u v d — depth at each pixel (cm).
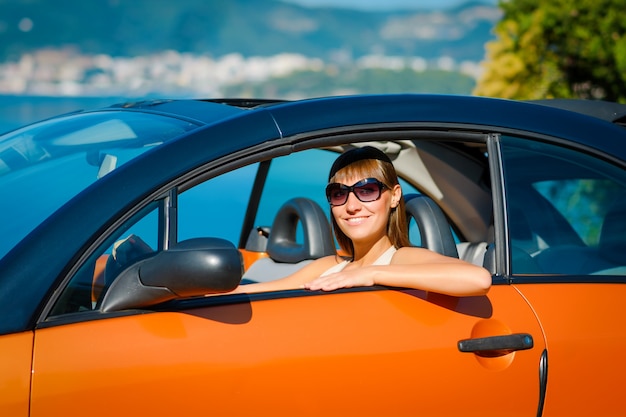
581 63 1181
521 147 298
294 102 280
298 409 247
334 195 311
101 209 239
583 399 281
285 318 253
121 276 240
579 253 303
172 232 244
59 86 19138
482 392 268
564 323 282
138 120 293
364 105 281
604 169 310
